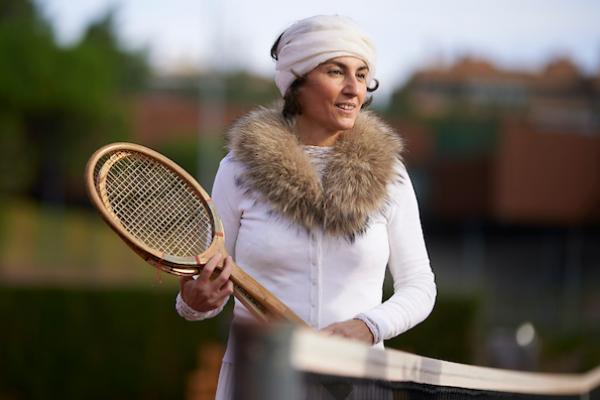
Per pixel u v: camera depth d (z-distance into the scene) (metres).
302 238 4.35
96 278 45.84
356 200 4.33
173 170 4.54
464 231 52.78
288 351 2.64
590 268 47.66
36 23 62.62
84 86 62.88
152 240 4.49
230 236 4.57
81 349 18.66
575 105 75.56
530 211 49.38
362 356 3.18
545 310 38.94
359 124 4.49
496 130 55.53
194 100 76.69
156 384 18.69
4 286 18.59
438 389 4.09
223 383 4.39
